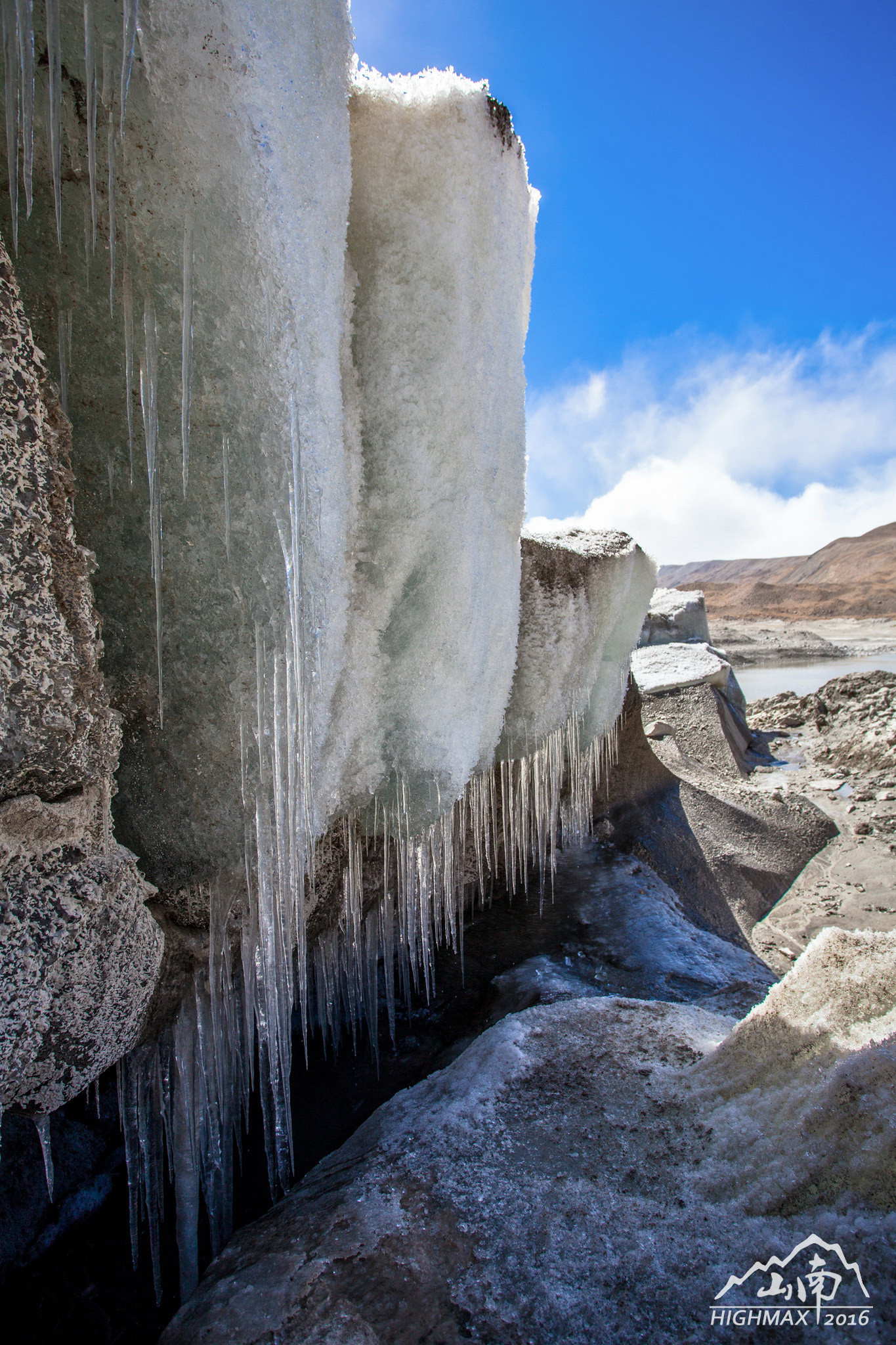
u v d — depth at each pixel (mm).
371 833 2469
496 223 2424
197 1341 1354
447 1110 1890
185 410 1494
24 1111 1359
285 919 1933
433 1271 1399
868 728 8344
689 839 5359
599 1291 1311
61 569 1261
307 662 1834
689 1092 1759
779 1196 1406
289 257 1588
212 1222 1975
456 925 3496
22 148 1300
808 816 6484
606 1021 2189
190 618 1613
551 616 3217
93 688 1336
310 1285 1399
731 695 9258
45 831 1240
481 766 2926
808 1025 1678
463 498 2354
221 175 1450
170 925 1813
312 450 1744
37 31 1298
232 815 1742
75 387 1448
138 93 1365
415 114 2193
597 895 3969
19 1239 1846
